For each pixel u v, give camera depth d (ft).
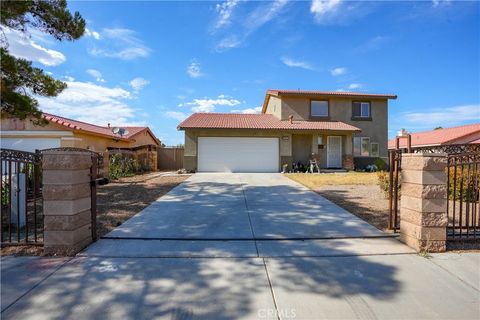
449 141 77.97
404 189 16.56
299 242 16.55
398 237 17.44
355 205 26.48
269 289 11.12
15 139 49.44
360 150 67.67
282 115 67.05
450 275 12.39
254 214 22.99
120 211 23.80
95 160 16.75
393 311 9.71
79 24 28.04
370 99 68.44
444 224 15.15
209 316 9.39
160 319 9.23
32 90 27.68
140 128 91.50
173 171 71.97
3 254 14.60
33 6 25.45
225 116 69.82
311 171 59.00
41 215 23.00
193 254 14.65
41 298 10.44
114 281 11.74
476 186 17.13
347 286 11.37
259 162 60.29
